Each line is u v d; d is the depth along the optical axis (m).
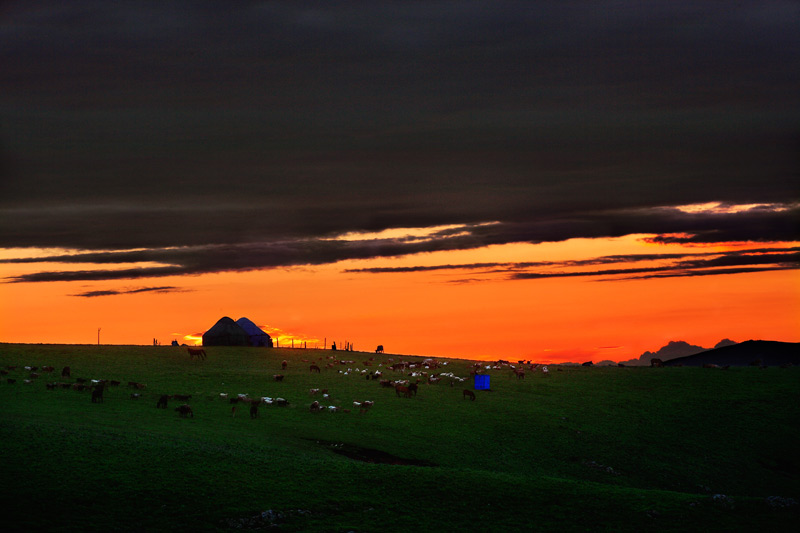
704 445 84.50
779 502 51.38
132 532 41.25
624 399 102.19
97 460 52.16
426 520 47.34
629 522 48.38
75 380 95.75
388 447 69.94
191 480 50.34
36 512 42.16
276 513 46.31
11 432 56.62
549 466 71.44
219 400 87.31
